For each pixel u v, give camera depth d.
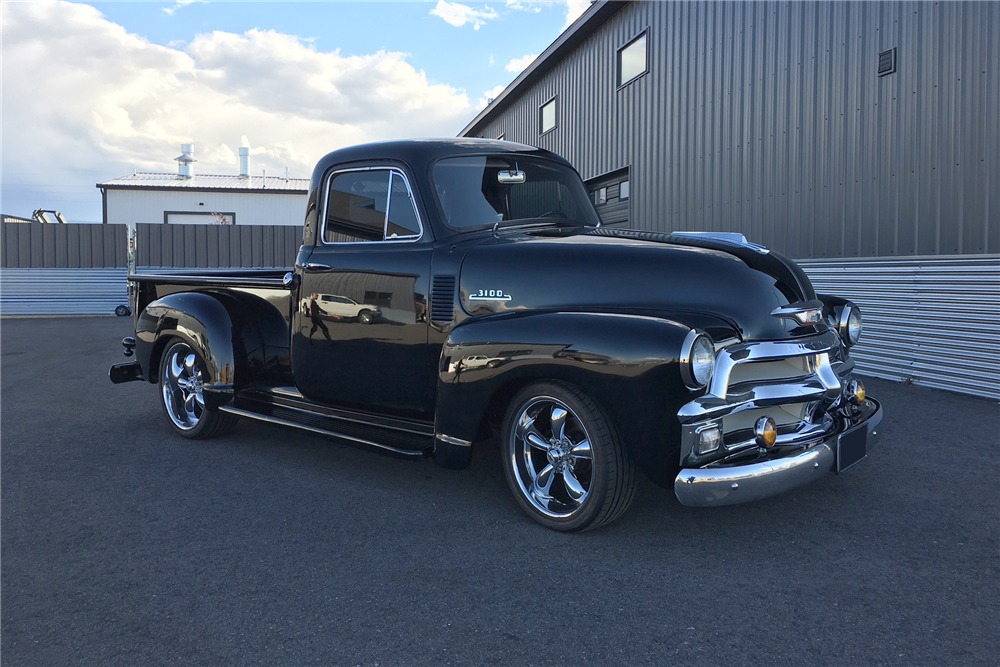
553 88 14.72
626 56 11.73
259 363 4.42
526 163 3.91
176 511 3.28
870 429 3.09
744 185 8.71
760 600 2.37
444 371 3.12
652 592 2.43
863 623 2.21
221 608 2.37
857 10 6.89
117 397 6.17
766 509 3.19
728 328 2.79
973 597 2.36
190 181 31.27
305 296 3.92
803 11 7.64
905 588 2.43
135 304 5.11
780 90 8.02
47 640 2.18
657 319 2.67
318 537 2.96
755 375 2.86
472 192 3.62
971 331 5.45
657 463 2.63
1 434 4.79
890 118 6.55
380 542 2.90
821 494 3.37
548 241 3.28
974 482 3.51
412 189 3.52
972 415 4.85
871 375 6.49
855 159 6.96
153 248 16.44
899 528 2.95
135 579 2.59
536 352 2.82
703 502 2.59
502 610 2.33
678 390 2.57
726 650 2.07
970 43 5.78
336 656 2.08
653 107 10.85
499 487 3.59
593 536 2.92
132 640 2.17
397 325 3.52
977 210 5.77
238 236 16.83
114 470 3.94
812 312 2.96
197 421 4.54
